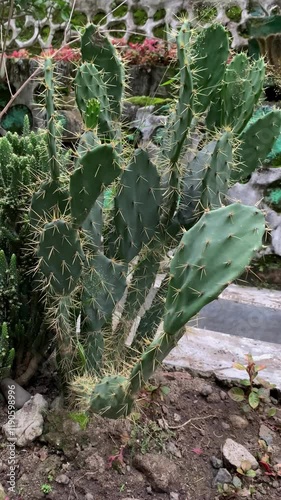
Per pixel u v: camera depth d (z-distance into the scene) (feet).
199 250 2.60
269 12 10.19
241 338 5.41
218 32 3.59
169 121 3.60
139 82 9.77
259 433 3.86
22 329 3.69
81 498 3.15
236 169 4.00
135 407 3.56
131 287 3.62
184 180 3.48
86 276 3.25
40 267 3.09
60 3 9.60
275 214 7.30
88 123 2.98
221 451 3.63
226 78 3.69
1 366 3.56
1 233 3.71
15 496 3.11
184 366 4.60
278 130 3.99
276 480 3.47
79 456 3.31
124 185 3.16
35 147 4.02
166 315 2.69
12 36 13.12
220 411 4.01
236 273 2.52
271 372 4.75
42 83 3.01
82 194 2.79
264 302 6.66
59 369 3.48
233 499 3.30
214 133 3.78
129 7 12.43
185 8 11.59
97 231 3.27
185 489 3.32
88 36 3.61
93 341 3.41
